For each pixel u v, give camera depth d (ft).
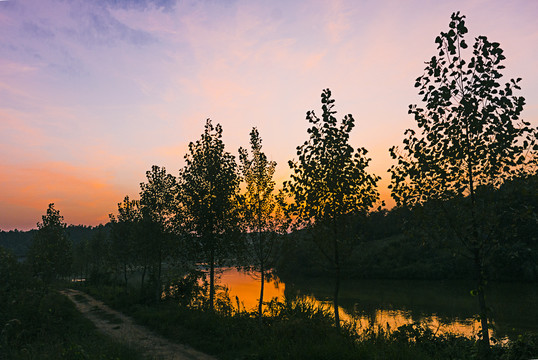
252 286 124.36
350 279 158.92
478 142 25.85
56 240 105.50
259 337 35.83
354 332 33.22
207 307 53.88
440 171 26.61
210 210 52.75
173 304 61.93
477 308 82.17
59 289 119.85
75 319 50.72
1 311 41.47
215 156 54.65
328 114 33.65
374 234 178.29
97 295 95.40
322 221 34.27
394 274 151.02
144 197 78.74
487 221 25.14
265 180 48.85
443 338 31.32
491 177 25.93
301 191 35.22
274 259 46.73
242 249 50.03
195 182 55.16
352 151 32.68
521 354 24.23
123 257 97.04
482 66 24.62
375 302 94.22
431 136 27.53
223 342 36.50
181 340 39.52
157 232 74.49
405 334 32.14
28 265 54.13
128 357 29.50
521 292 99.14
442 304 89.56
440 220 27.68
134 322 52.95
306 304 42.19
